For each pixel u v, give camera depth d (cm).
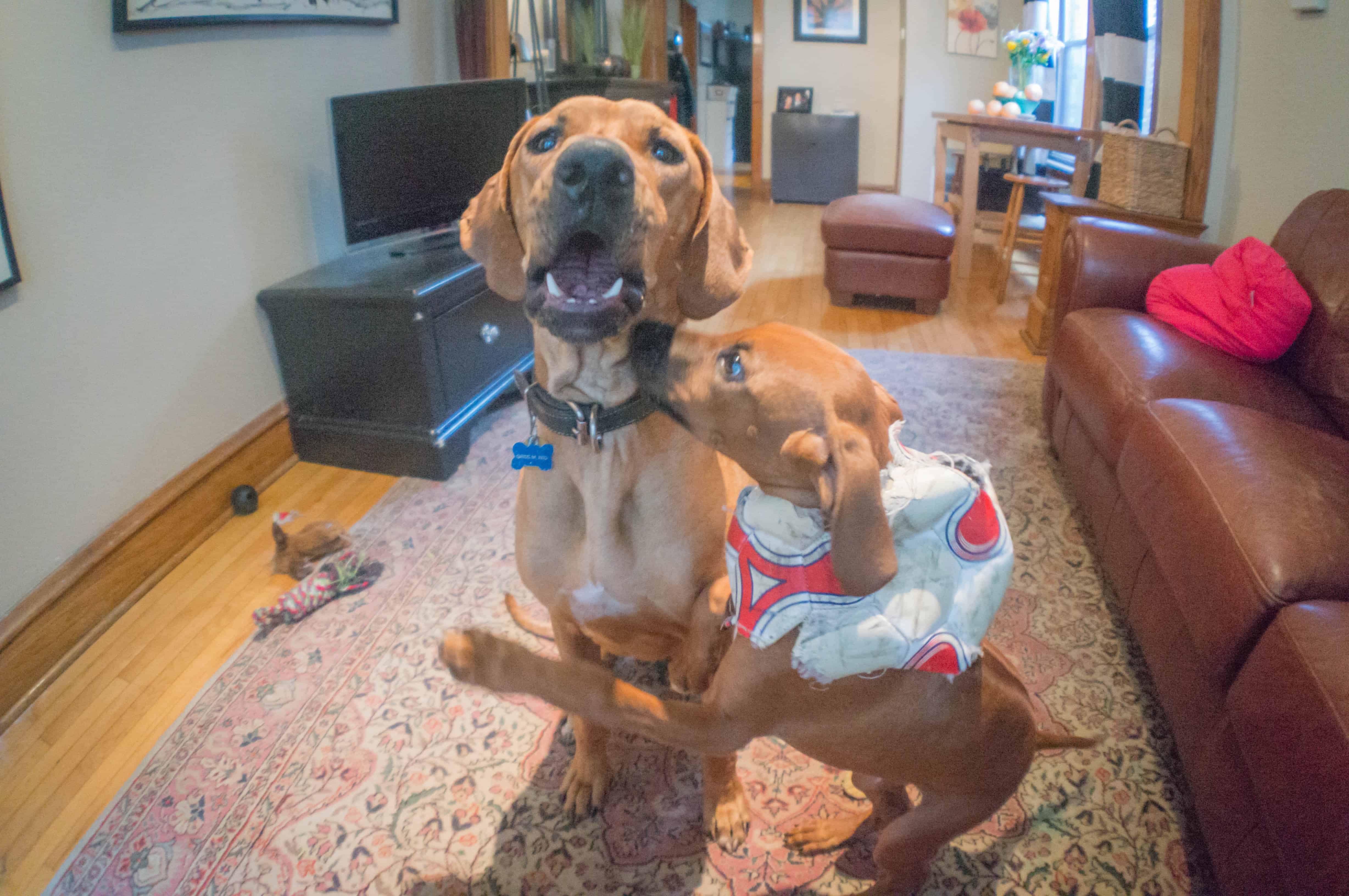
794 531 79
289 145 248
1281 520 119
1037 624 177
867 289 386
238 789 140
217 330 223
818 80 657
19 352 169
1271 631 107
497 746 148
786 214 618
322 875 126
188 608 190
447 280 235
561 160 78
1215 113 315
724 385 80
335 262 267
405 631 177
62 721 159
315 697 160
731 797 130
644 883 124
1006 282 401
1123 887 123
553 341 95
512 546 207
